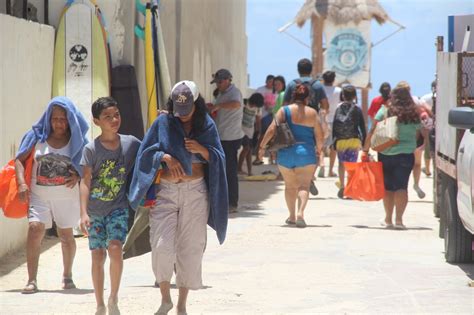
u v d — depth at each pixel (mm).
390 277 17172
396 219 23938
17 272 17344
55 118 15562
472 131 16266
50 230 21500
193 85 12922
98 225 13469
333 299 15211
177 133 12961
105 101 13336
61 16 23047
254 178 37469
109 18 23547
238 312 14188
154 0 24000
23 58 20125
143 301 14805
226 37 48812
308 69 27234
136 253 14070
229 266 18234
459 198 17391
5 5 22094
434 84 28844
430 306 14711
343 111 31094
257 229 23359
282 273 17516
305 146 23734
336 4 57312
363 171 24000
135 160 13508
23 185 15414
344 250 20328
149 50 23688
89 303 14664
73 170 15656
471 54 18047
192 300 15023
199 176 13164
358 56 57688
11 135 19188
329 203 29797
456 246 18469
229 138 26344
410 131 23641
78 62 22891
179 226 13195
